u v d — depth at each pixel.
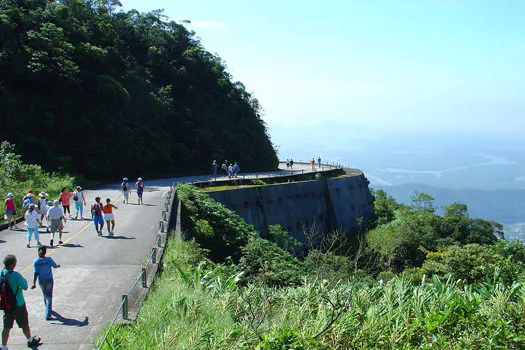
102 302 10.91
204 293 11.35
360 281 13.37
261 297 10.72
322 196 47.47
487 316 10.24
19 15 42.78
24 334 8.65
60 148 41.06
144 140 47.25
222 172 52.47
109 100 45.25
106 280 12.65
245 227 27.97
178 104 56.00
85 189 33.84
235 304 10.46
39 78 41.00
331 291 11.16
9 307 8.31
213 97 60.91
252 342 8.94
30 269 13.59
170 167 49.41
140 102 49.47
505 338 9.60
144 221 21.62
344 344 9.20
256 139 61.19
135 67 53.53
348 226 49.22
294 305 10.79
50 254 15.41
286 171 54.19
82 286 12.11
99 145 43.22
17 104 39.47
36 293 11.64
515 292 11.55
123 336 8.73
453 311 10.35
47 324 9.63
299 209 44.16
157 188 35.19
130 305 10.48
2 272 8.46
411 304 10.71
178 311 9.70
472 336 9.52
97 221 18.52
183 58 60.66
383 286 12.49
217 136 56.12
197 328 8.66
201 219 24.98
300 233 43.41
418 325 9.77
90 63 46.34
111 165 43.81
